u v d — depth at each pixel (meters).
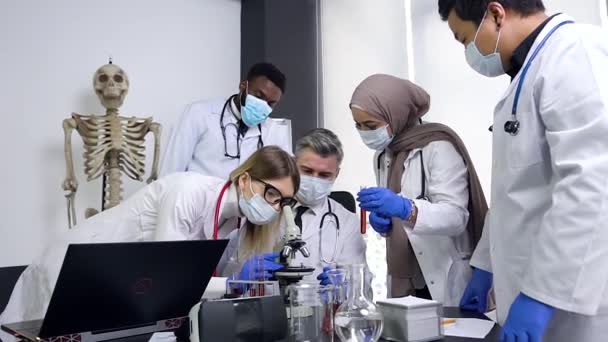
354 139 3.17
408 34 2.88
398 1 2.96
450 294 1.77
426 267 1.76
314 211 2.11
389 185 1.89
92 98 3.04
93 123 2.65
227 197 1.72
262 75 2.64
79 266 0.97
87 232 1.77
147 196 1.77
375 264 2.21
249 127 2.81
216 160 2.72
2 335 1.76
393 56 2.96
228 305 1.03
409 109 1.88
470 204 1.79
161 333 1.12
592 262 1.00
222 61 3.57
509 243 1.28
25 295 1.80
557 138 1.09
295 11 3.49
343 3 3.32
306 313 1.17
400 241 1.76
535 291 1.06
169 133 3.30
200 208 1.70
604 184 1.00
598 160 1.02
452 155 1.76
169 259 1.11
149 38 3.28
